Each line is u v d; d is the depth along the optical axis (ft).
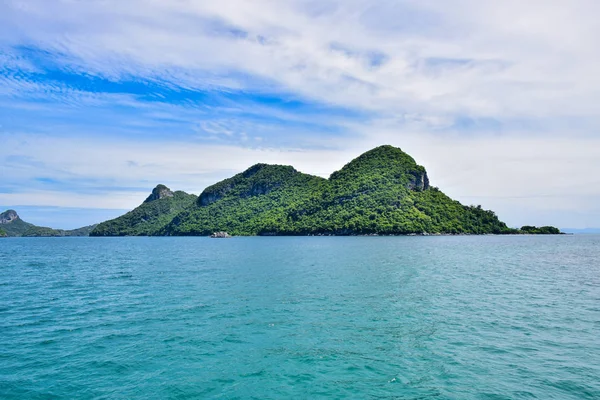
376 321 73.26
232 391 45.16
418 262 186.39
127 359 54.85
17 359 54.95
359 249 290.35
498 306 85.81
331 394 44.21
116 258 243.40
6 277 145.07
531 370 50.19
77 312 82.94
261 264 181.47
